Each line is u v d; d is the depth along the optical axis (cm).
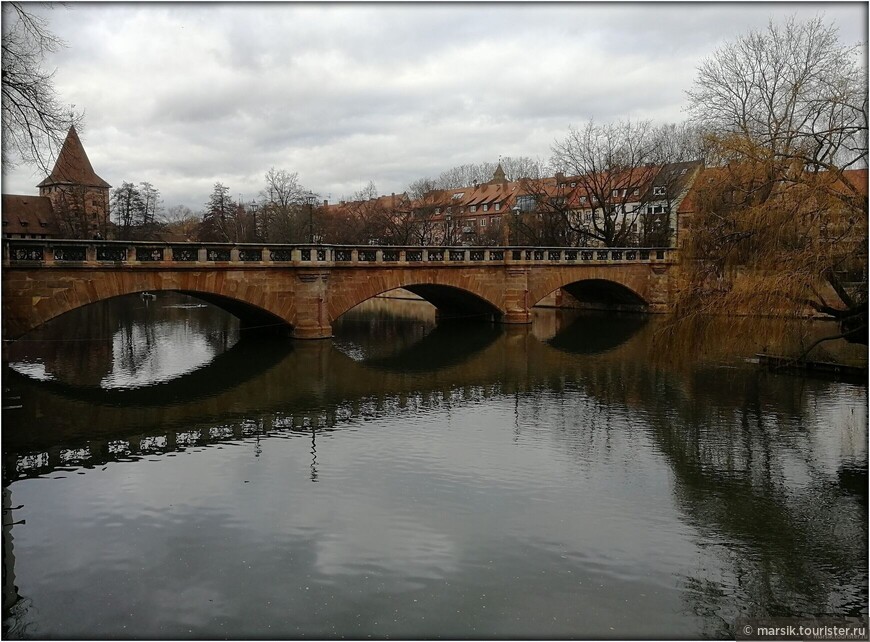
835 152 2009
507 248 4697
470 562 1259
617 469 1775
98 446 1942
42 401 2481
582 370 3225
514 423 2223
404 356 3656
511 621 1074
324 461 1817
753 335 1972
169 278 3127
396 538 1353
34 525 1399
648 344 4091
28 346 3859
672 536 1388
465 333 4638
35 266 2708
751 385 2805
